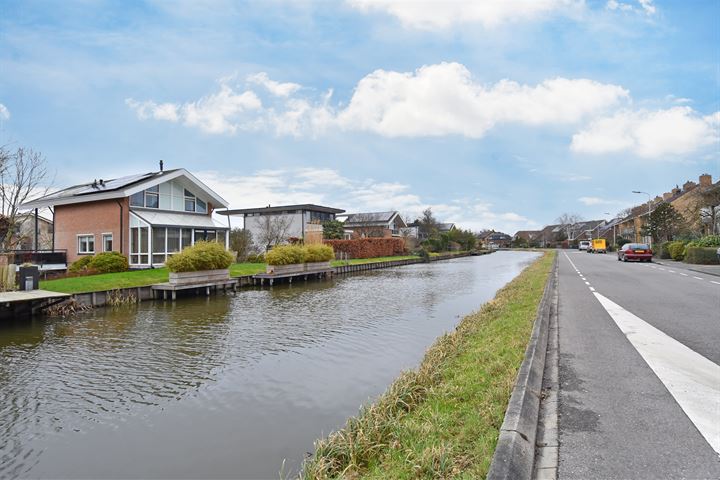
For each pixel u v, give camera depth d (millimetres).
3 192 24344
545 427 3990
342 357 8750
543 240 118875
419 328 11430
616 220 88562
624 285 15508
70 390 7094
